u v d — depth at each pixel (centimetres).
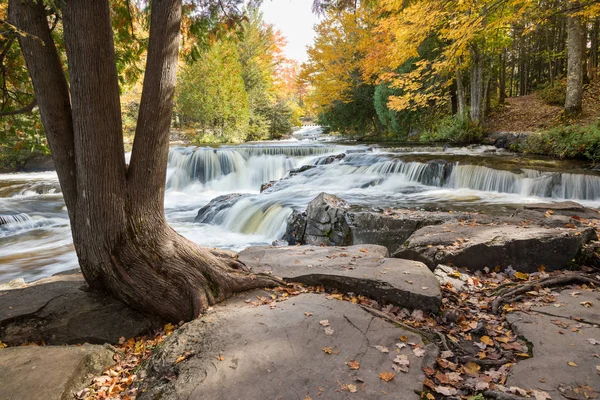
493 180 1026
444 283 400
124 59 541
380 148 1611
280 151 1767
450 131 1738
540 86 2486
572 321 308
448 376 246
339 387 232
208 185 1659
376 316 326
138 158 361
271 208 919
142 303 369
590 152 1085
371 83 2255
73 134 361
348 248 520
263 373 250
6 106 481
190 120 2830
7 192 1457
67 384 260
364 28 2084
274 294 388
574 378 232
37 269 714
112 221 352
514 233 469
